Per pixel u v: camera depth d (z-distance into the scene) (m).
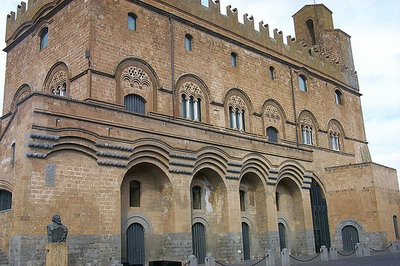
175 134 28.73
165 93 34.12
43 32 36.69
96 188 24.23
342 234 42.31
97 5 31.31
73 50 31.80
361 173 42.16
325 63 52.66
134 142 26.28
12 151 24.34
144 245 27.56
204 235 31.58
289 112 45.38
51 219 22.14
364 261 30.08
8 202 24.75
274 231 34.88
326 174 44.59
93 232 23.58
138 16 33.81
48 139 22.66
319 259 33.56
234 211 31.83
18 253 20.77
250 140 34.31
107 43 31.22
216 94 38.31
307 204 39.38
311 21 59.75
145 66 33.31
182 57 36.25
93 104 24.91
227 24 41.09
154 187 28.81
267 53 44.50
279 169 36.28
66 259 20.77
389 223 42.16
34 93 22.67
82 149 24.02
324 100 50.84
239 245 31.45
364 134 56.31
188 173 29.08
